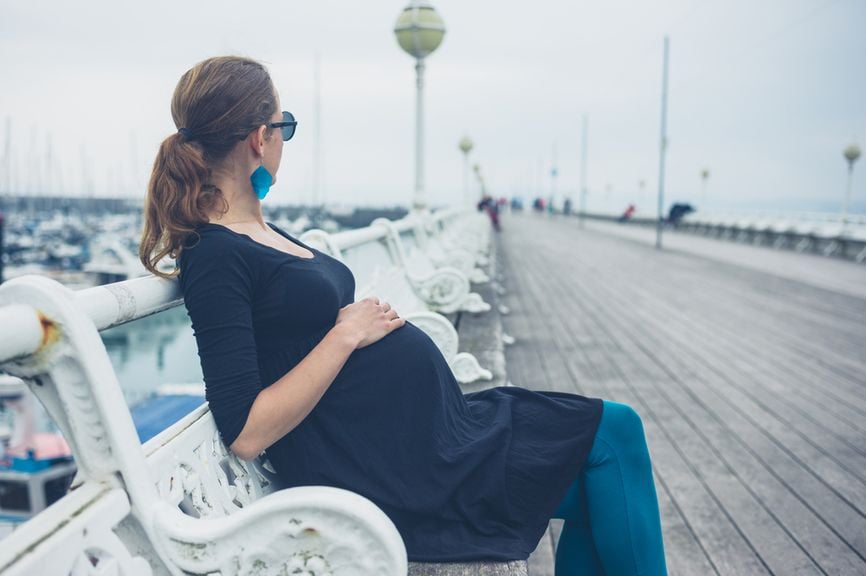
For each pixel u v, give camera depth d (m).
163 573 1.22
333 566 1.21
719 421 4.84
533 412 1.91
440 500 1.62
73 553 1.00
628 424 1.86
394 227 4.91
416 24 8.40
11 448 11.27
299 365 1.54
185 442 1.37
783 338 7.86
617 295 11.31
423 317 3.31
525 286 12.36
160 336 24.05
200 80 1.58
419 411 1.68
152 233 1.56
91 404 1.14
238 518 1.19
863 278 14.25
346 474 1.62
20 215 88.94
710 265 17.03
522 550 1.64
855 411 5.11
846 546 3.11
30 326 1.04
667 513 3.43
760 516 3.39
